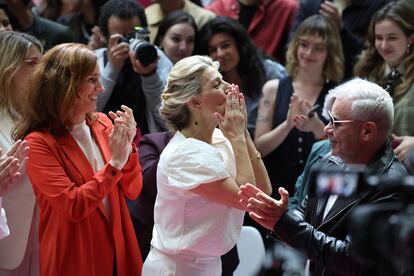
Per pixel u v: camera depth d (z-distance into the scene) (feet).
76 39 39.32
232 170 21.81
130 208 25.82
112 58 30.71
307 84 32.42
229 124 21.58
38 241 23.35
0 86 24.66
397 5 30.81
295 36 32.65
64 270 22.40
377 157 20.25
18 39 24.84
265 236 30.17
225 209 21.20
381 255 12.65
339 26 35.50
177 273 21.35
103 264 22.77
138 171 23.66
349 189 14.61
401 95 29.35
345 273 19.04
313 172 15.14
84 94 22.53
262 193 19.48
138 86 31.12
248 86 33.81
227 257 24.70
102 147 23.63
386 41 30.53
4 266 23.68
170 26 33.96
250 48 33.81
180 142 21.35
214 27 33.76
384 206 12.94
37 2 43.83
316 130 30.32
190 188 20.67
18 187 23.32
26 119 22.89
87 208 21.77
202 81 21.39
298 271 12.67
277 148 31.48
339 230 19.97
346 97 20.30
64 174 22.24
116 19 33.45
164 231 21.54
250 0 39.45
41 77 22.57
